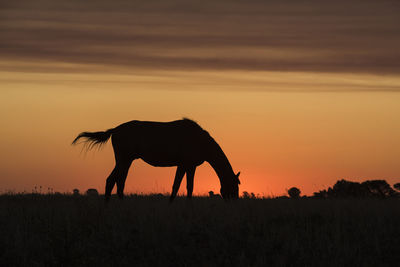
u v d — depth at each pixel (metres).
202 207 17.88
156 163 20.86
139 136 20.48
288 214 16.80
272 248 13.62
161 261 12.96
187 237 14.34
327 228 15.09
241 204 18.84
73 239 13.77
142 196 23.19
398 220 16.11
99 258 13.02
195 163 20.86
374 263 12.84
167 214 16.38
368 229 14.98
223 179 20.98
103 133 21.00
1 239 13.70
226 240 14.09
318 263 12.62
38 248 13.33
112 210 17.06
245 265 12.71
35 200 20.86
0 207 17.84
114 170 20.50
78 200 20.34
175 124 20.97
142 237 14.13
